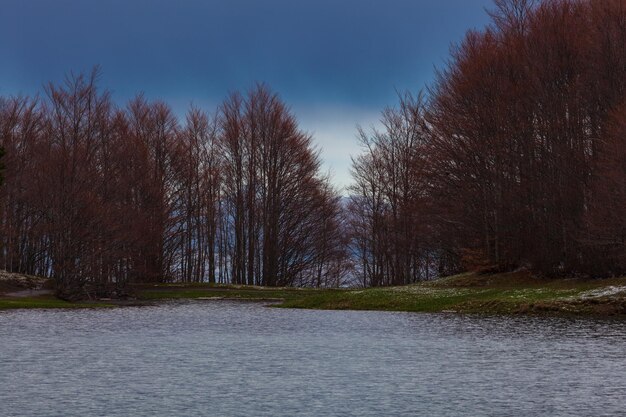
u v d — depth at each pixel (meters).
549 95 62.34
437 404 17.55
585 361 23.98
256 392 19.09
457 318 42.31
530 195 61.97
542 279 59.16
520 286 56.28
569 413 16.50
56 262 68.31
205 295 74.19
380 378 21.16
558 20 64.19
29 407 17.25
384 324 39.19
